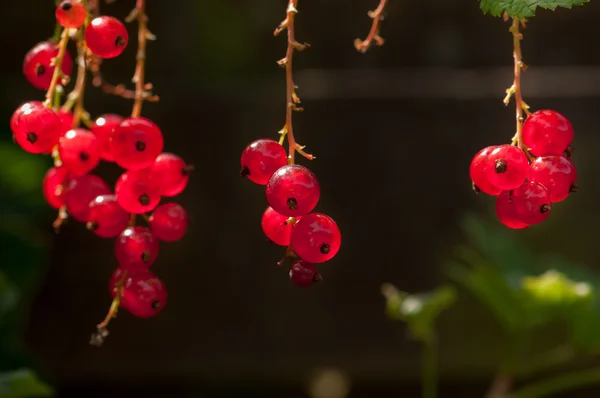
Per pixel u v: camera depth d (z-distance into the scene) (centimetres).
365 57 90
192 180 83
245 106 83
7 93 85
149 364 83
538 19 89
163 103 83
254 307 83
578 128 83
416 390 84
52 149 43
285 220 40
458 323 82
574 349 62
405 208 83
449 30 90
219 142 83
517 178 39
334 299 83
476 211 83
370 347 83
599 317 59
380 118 84
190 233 83
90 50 42
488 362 82
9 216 78
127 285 42
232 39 90
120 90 46
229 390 84
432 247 83
